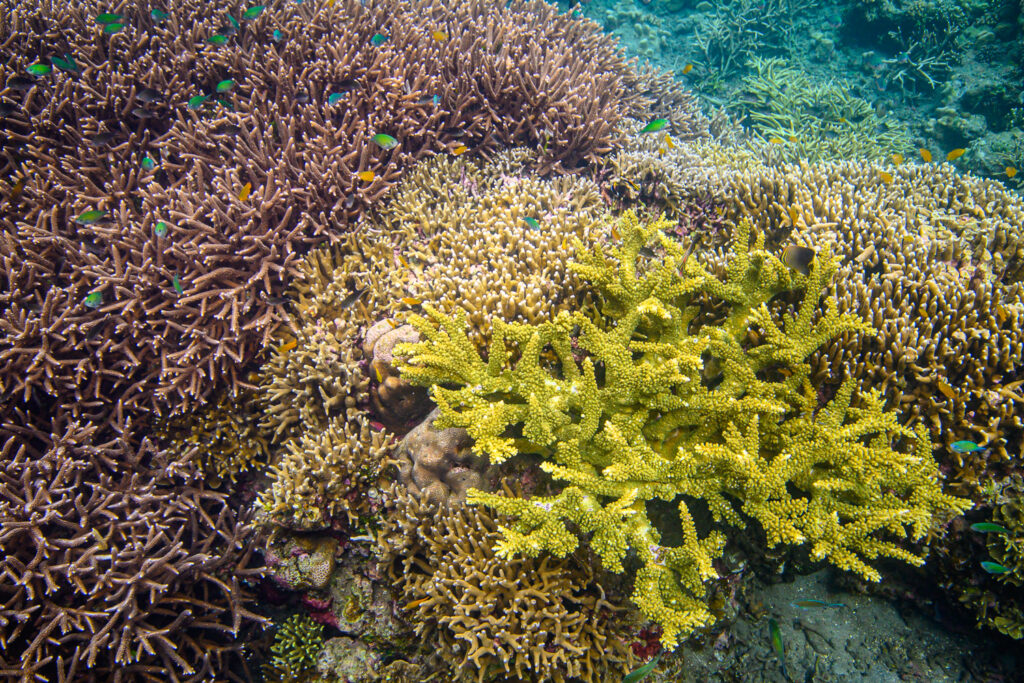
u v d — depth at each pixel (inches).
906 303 40.1
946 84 102.6
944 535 38.8
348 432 41.3
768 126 100.1
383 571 41.8
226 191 46.5
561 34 71.7
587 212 47.2
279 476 40.6
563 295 41.0
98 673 39.0
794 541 31.3
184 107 53.2
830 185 54.2
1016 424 37.2
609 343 35.3
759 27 119.9
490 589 35.8
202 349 44.1
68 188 47.4
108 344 42.8
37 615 37.6
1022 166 88.6
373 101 53.2
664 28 128.5
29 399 41.8
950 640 42.1
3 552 36.9
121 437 42.7
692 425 36.5
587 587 37.2
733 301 38.8
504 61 56.6
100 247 46.3
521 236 44.3
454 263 44.0
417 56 57.7
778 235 49.0
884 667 42.0
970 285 42.7
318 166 47.8
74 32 56.7
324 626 45.1
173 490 43.9
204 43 56.0
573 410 36.8
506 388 35.4
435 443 37.7
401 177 52.7
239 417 45.2
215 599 43.9
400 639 43.3
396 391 39.9
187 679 42.2
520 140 58.2
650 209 54.7
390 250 47.8
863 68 113.4
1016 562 36.4
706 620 33.1
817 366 38.7
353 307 45.0
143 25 59.0
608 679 36.6
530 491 37.8
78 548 38.7
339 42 54.7
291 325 44.4
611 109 61.0
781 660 42.7
